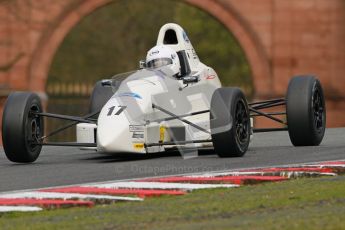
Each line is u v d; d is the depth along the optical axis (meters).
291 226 28.45
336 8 127.62
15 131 45.59
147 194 35.59
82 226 29.55
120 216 31.12
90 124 47.34
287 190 35.81
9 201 34.25
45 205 33.44
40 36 128.50
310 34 128.38
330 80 128.00
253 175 40.25
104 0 130.12
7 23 127.50
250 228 28.28
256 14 129.50
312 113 50.97
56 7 129.00
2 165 46.25
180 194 35.66
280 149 51.50
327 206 32.28
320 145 53.66
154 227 29.06
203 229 28.33
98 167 44.03
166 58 49.25
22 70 127.88
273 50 129.12
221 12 130.12
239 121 46.75
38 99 47.19
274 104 53.44
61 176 40.97
